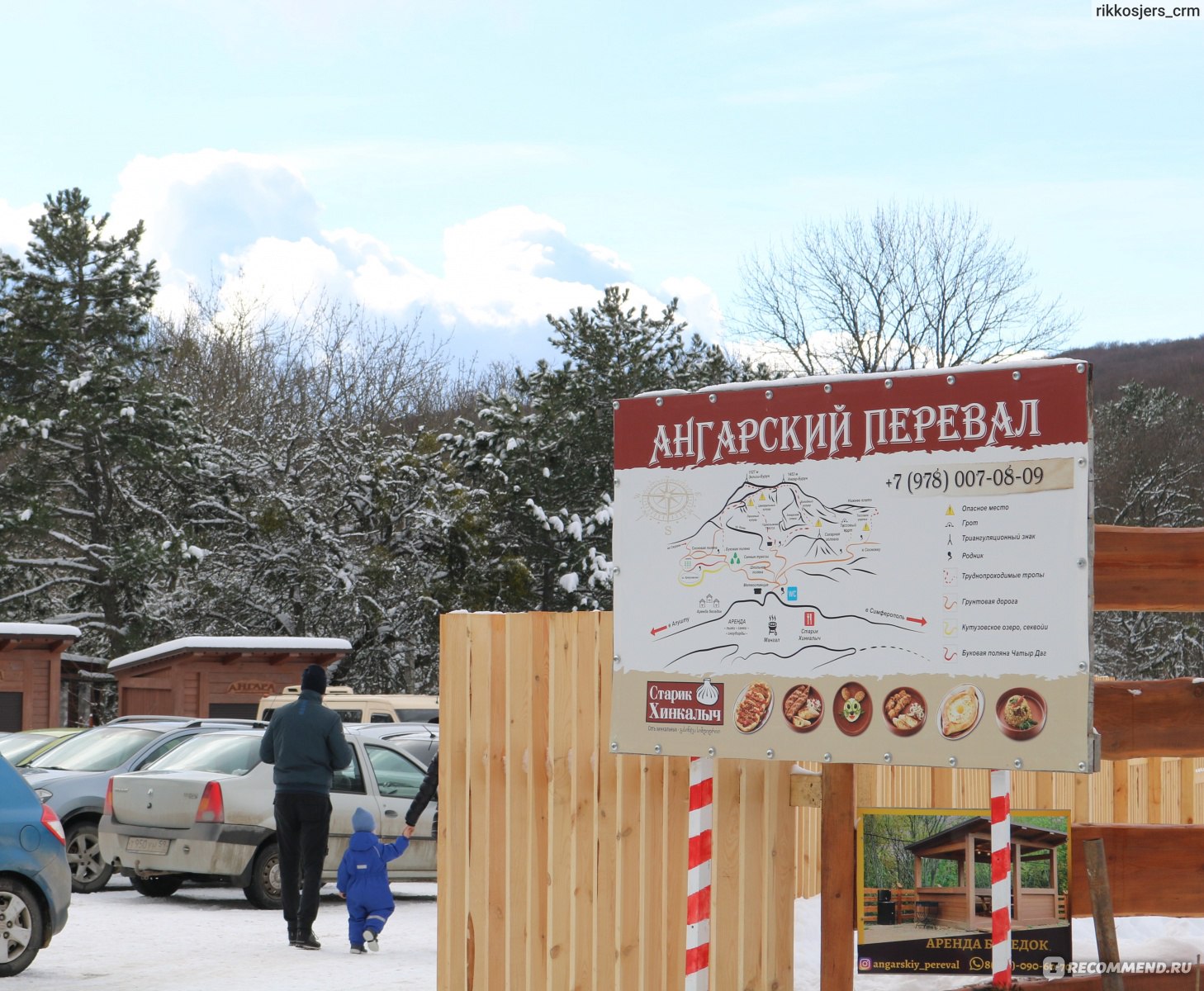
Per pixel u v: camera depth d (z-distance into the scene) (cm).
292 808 1052
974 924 595
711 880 634
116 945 1060
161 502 3831
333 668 3516
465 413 5875
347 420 5100
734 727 588
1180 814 1120
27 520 3475
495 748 730
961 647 545
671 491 610
